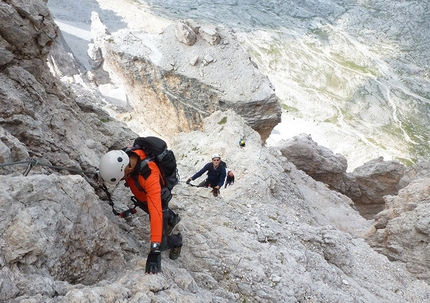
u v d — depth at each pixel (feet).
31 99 23.89
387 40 420.36
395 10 458.50
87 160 25.39
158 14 390.83
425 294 43.37
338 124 300.20
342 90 348.18
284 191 56.08
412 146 286.87
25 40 24.54
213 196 34.65
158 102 114.52
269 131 109.70
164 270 18.56
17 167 17.25
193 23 110.22
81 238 15.92
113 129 38.17
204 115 108.17
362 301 27.78
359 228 77.41
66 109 28.76
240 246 26.20
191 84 105.50
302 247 31.27
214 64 106.42
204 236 26.35
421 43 419.95
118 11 373.40
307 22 434.71
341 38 411.75
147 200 16.52
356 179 119.34
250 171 54.70
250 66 106.93
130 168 16.55
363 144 276.41
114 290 14.24
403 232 54.29
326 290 24.66
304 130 281.54
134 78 111.34
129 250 19.42
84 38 306.35
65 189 15.74
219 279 23.25
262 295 22.80
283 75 355.77
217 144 61.67
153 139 16.97
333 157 117.80
